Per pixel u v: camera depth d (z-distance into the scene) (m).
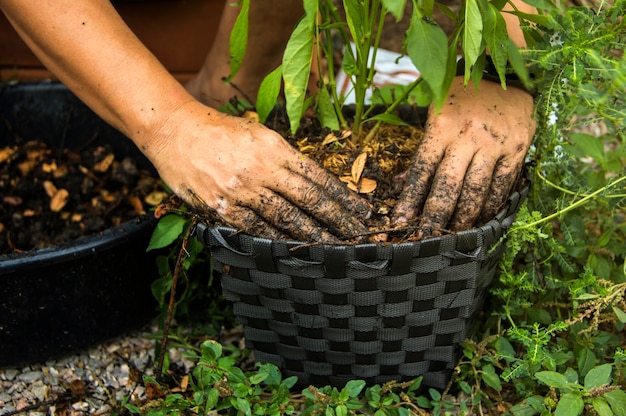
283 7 1.59
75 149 1.84
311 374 1.27
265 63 1.72
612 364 1.19
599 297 1.18
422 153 1.18
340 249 1.07
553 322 1.39
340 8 2.18
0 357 1.39
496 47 1.05
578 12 1.12
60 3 1.17
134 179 1.76
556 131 1.32
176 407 1.21
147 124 1.18
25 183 1.71
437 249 1.09
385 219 1.18
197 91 1.86
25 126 1.83
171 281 1.41
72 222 1.65
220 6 1.96
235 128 1.15
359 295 1.13
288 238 1.15
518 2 1.34
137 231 1.40
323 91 1.32
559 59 1.15
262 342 1.27
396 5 0.89
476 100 1.22
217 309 1.50
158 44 2.00
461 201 1.16
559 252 1.30
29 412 1.33
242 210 1.14
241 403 1.15
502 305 1.36
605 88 1.37
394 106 1.32
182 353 1.37
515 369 1.18
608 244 1.43
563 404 1.07
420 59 0.97
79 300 1.40
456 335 1.21
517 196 1.20
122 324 1.48
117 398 1.37
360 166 1.24
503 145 1.18
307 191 1.12
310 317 1.18
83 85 1.21
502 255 1.27
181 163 1.16
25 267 1.30
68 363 1.46
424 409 1.29
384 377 1.26
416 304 1.15
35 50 1.25
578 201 1.25
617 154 1.50
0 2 1.18
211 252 1.17
